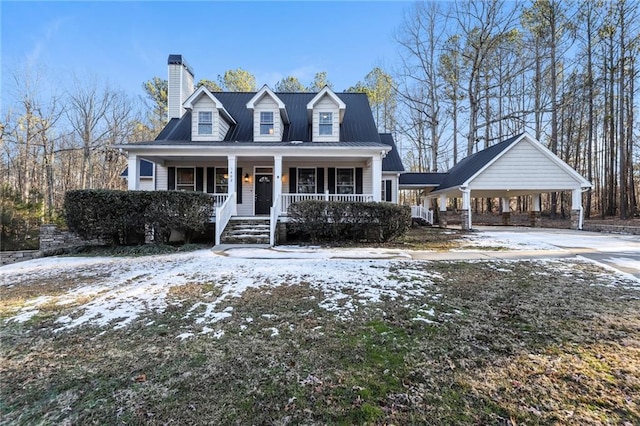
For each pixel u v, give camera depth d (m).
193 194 8.95
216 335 2.99
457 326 3.15
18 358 2.57
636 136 21.23
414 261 6.54
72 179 23.44
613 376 2.22
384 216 9.50
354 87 27.58
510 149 13.70
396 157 15.55
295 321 3.33
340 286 4.64
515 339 2.84
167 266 6.16
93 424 1.80
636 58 17.41
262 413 1.88
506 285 4.66
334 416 1.85
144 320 3.38
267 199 13.03
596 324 3.16
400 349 2.68
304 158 12.46
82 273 5.62
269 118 12.36
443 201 16.72
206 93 12.09
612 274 5.29
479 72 21.83
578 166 22.20
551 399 1.97
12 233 10.62
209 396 2.05
